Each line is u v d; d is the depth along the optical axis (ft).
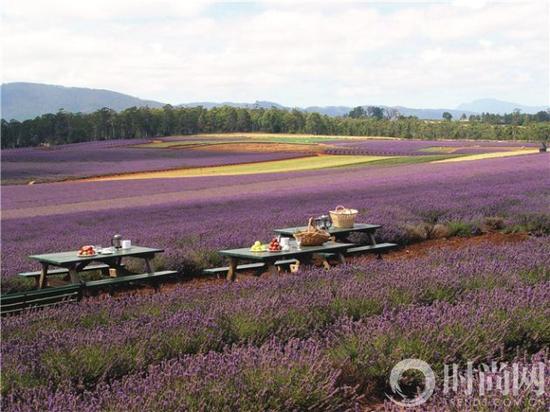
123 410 11.21
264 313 18.16
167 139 309.01
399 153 205.98
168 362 14.01
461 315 16.37
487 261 24.41
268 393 12.44
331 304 19.20
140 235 49.26
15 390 13.14
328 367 13.64
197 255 37.63
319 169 156.15
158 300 22.04
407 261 26.89
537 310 16.84
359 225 40.75
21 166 184.65
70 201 108.06
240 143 266.77
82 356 14.88
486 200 57.16
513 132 364.17
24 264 37.63
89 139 359.66
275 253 31.65
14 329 18.89
